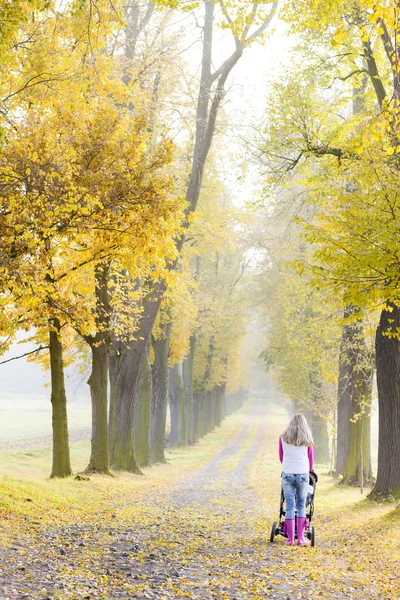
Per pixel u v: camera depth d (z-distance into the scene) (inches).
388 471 629.0
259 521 516.4
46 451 1269.7
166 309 1325.0
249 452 1738.4
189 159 1194.6
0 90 462.9
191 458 1523.1
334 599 246.2
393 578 294.5
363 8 514.6
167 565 311.1
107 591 247.3
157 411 1432.1
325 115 644.7
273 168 684.7
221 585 262.5
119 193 437.4
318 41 632.4
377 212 385.4
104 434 835.4
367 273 389.7
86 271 589.3
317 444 1550.2
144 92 741.3
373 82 595.5
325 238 402.6
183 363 2046.0
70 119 466.0
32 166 420.2
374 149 407.2
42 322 588.1
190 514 564.7
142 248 459.2
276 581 275.1
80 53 452.8
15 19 345.7
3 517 444.1
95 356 832.9
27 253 421.7
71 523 461.4
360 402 880.3
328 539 438.6
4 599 221.0
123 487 747.4
